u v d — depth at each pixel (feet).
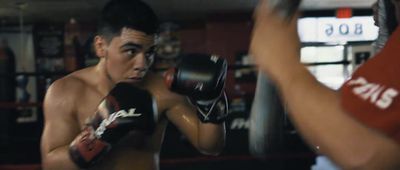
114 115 4.23
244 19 30.71
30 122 24.71
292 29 1.87
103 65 4.75
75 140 4.40
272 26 1.88
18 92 28.68
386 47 1.82
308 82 1.80
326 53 13.43
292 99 1.79
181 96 4.98
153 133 4.88
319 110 1.74
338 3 17.25
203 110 4.50
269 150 2.25
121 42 4.33
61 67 32.58
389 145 1.63
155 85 4.96
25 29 32.65
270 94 2.07
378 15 2.77
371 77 1.75
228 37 30.99
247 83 27.81
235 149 15.40
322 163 10.96
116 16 4.32
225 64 4.32
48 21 32.32
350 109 1.71
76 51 31.99
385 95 1.68
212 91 4.21
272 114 2.13
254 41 1.91
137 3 4.38
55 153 4.52
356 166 1.68
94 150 4.26
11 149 18.83
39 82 29.86
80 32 32.17
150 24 4.36
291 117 1.85
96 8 26.66
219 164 14.87
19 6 25.39
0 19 30.94
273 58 1.84
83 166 4.33
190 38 32.24
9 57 27.37
